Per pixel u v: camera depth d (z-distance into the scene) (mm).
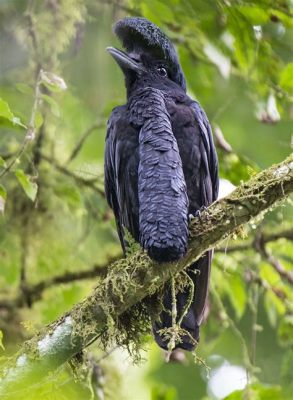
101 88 13250
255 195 8352
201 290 9266
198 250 8422
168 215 8188
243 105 14250
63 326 8555
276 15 11789
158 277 8422
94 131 13297
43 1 12320
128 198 9875
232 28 11828
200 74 12828
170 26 12500
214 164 10383
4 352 12086
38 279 12844
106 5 12969
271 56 12180
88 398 10016
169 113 9891
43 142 12930
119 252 12812
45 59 12312
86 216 12977
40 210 12852
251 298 12117
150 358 14938
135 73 10523
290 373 12391
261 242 12180
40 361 8461
